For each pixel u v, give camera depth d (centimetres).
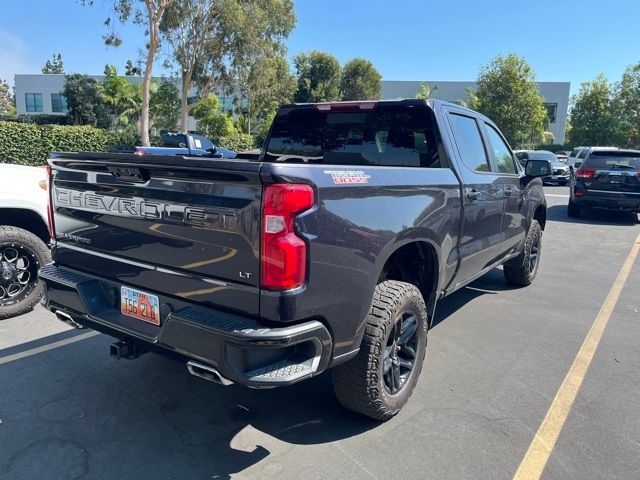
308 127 459
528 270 620
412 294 313
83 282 306
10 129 1938
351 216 262
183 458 280
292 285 233
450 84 4944
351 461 279
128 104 3566
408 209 309
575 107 4197
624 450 293
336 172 256
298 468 273
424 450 290
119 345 290
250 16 2755
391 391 316
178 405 336
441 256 357
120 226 287
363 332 283
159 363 396
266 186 228
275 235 229
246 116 3794
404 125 405
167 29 2648
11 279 487
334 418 324
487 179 437
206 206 246
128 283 291
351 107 422
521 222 543
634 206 1193
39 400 337
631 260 829
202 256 252
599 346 448
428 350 431
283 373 238
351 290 265
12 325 470
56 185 327
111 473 266
